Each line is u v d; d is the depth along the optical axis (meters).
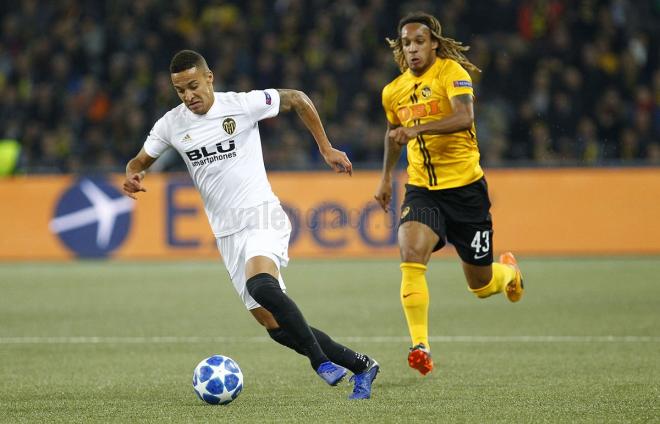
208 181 19.22
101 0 70.12
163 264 49.62
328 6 67.88
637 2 68.75
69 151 61.66
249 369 22.92
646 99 60.94
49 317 32.84
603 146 58.25
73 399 19.25
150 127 61.72
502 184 50.88
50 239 51.97
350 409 17.72
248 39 66.00
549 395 19.06
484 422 16.45
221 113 19.05
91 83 63.91
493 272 23.33
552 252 50.34
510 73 62.16
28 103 63.50
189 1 68.81
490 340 27.25
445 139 21.50
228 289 40.28
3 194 52.41
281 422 16.58
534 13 64.94
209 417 17.16
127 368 23.28
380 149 58.41
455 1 66.62
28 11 69.50
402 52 22.94
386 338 28.00
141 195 51.56
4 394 19.89
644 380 20.80
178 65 18.66
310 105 19.70
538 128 57.91
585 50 62.62
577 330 28.95
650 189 49.91
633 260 48.47
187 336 28.69
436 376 21.62
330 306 34.84
